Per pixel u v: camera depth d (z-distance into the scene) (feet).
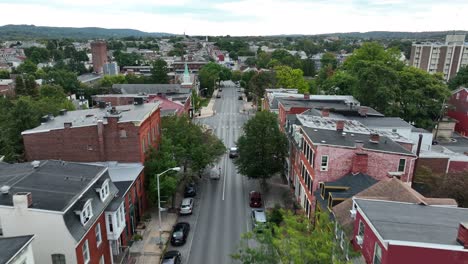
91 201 85.15
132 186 113.80
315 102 206.39
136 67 565.53
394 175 100.89
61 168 95.61
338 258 58.65
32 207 73.20
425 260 54.19
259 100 348.59
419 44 481.87
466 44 464.65
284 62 540.52
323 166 110.42
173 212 132.57
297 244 60.08
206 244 112.37
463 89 229.86
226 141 232.32
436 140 202.59
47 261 75.05
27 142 123.34
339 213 85.30
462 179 109.50
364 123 160.35
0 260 54.54
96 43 618.85
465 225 53.11
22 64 487.20
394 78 222.69
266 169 147.84
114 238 93.35
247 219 128.88
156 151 131.13
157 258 102.89
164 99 245.86
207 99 420.77
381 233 57.72
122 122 120.88
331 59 599.57
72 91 365.81
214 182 164.66
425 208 70.64
